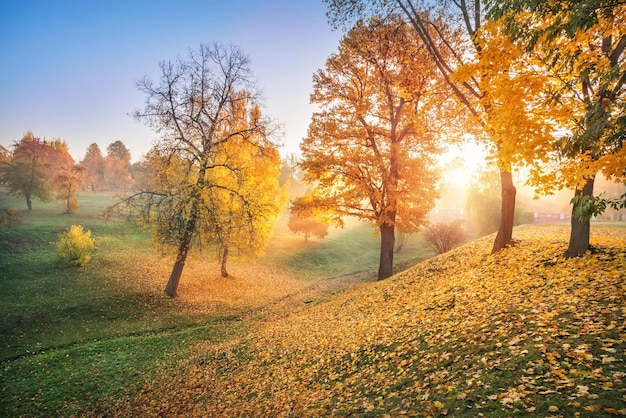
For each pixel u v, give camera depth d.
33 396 10.74
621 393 3.81
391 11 12.77
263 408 7.40
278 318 17.69
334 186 20.25
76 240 24.86
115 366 12.83
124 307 19.27
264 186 25.86
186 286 24.28
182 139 20.70
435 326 8.13
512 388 4.54
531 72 7.45
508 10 6.01
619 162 5.14
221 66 21.94
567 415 3.71
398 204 18.20
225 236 21.66
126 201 20.33
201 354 13.34
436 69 15.14
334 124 18.62
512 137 7.31
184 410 8.87
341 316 13.09
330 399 6.56
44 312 17.95
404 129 19.05
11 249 27.20
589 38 6.73
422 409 4.80
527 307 7.09
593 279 7.40
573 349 4.99
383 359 7.54
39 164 44.34
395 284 14.48
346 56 18.31
